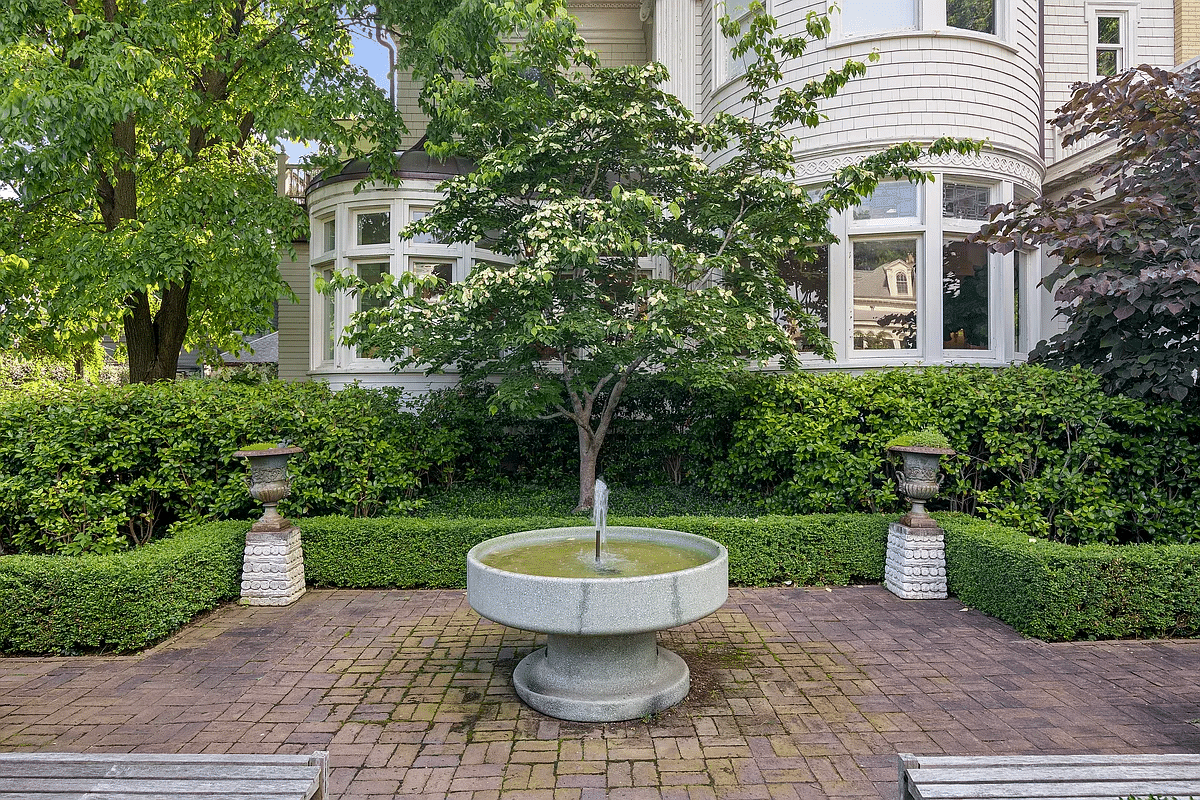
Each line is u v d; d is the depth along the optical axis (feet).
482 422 25.14
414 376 28.53
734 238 21.68
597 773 9.35
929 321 25.67
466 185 20.04
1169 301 17.12
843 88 26.66
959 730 10.46
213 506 19.99
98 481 19.22
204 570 16.03
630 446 26.05
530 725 10.79
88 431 18.98
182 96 25.22
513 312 20.57
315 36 27.02
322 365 30.83
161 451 19.52
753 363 27.96
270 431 20.71
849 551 18.48
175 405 19.97
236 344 38.86
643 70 19.99
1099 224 17.49
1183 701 11.44
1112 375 19.53
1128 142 21.02
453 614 16.26
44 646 13.83
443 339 20.88
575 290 20.90
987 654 13.58
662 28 33.24
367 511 21.26
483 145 22.20
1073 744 9.96
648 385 24.71
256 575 17.08
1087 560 14.34
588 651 11.50
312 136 26.66
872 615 16.01
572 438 26.40
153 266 23.89
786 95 21.47
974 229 26.21
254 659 13.55
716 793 8.84
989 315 26.43
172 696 11.84
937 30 25.81
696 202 22.45
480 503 22.39
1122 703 11.37
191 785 6.50
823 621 15.60
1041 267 28.94
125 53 23.03
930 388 20.13
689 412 25.70
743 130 21.38
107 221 29.22
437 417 24.81
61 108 21.94
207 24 27.81
